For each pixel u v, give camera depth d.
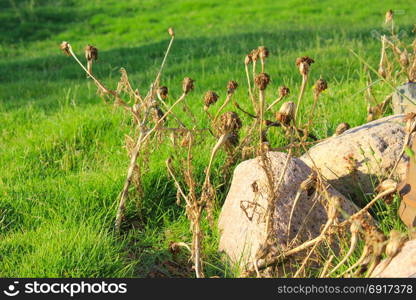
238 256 3.78
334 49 10.46
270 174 3.55
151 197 4.82
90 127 6.50
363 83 7.23
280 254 3.46
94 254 3.86
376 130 4.48
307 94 7.19
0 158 6.04
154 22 20.70
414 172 3.61
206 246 4.10
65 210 4.52
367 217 3.84
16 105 9.11
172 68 10.87
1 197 4.88
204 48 12.86
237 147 4.65
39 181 5.23
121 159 5.61
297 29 14.58
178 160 4.61
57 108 8.38
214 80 9.05
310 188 3.40
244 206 3.89
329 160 4.44
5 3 23.00
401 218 3.75
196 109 6.77
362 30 13.16
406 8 19.42
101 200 4.73
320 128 5.64
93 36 19.27
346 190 4.40
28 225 4.53
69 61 13.80
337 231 3.34
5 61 15.02
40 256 3.87
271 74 8.94
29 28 20.05
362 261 2.90
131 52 13.94
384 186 3.36
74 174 5.49
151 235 4.45
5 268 3.88
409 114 3.47
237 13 20.64
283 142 5.44
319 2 21.20
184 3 22.73
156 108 4.38
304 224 3.63
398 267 2.99
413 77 5.61
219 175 4.90
